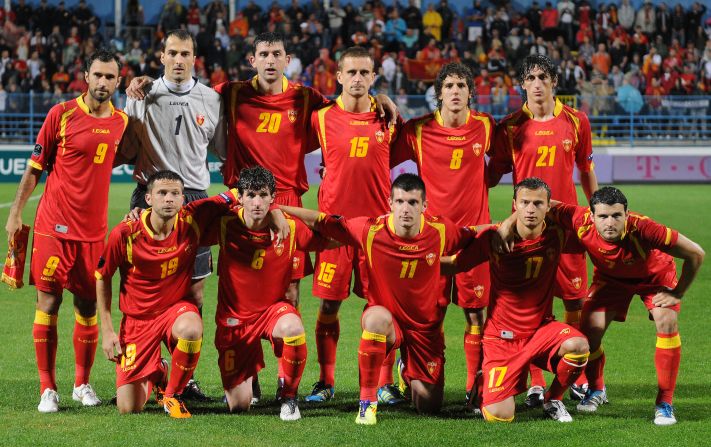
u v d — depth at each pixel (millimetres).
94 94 5777
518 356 5488
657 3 27938
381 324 5348
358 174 6211
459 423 5344
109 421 5305
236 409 5625
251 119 6301
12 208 5867
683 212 16625
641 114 22703
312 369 6949
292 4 25719
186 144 6180
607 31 25453
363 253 5574
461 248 5586
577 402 6043
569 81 23000
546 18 25625
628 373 6762
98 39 25344
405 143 6352
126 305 5566
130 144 6191
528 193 5297
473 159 6270
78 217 5879
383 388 6109
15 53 24875
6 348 7449
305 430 5145
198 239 5566
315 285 6195
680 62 24359
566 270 6418
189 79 6160
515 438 5016
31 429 5121
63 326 8328
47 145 5840
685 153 22266
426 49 23953
